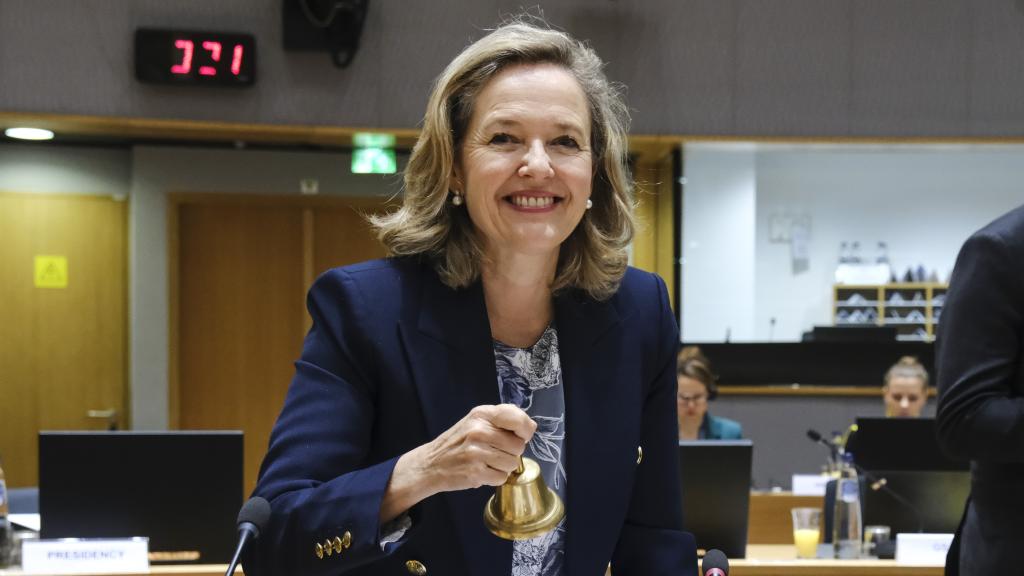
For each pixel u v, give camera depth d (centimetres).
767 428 651
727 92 617
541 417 138
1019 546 174
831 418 652
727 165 714
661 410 148
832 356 651
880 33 624
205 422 692
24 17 558
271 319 699
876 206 964
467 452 112
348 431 129
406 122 591
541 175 126
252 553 125
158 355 684
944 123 624
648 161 677
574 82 132
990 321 178
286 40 579
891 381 507
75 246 684
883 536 355
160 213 683
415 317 134
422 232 136
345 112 587
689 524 332
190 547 292
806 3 622
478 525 131
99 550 287
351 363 132
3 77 555
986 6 625
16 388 674
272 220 699
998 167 960
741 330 715
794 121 620
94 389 684
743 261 712
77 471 290
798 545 364
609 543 136
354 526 116
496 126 128
